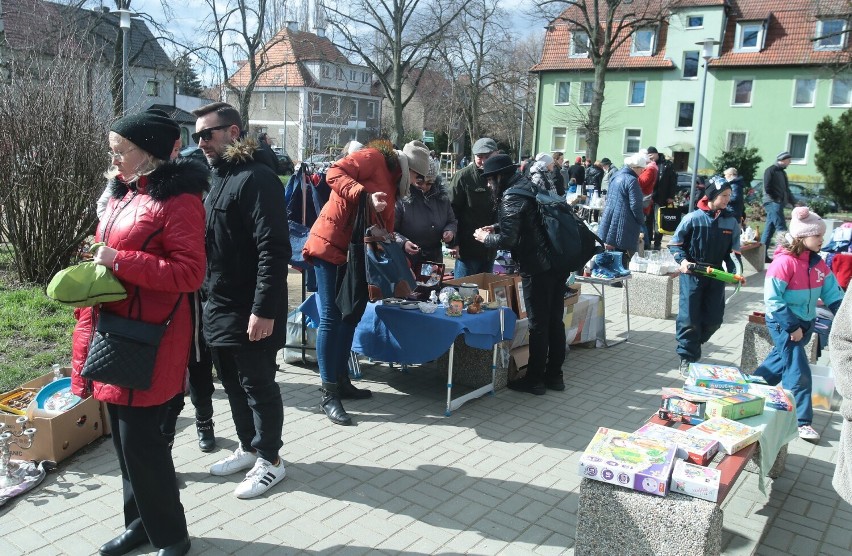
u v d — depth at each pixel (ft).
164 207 8.70
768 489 12.67
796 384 15.26
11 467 11.80
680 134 119.96
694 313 19.02
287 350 19.10
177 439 13.82
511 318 17.16
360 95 168.04
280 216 10.75
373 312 16.30
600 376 19.39
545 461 13.53
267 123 155.53
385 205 13.70
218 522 10.75
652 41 119.34
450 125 135.95
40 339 18.80
